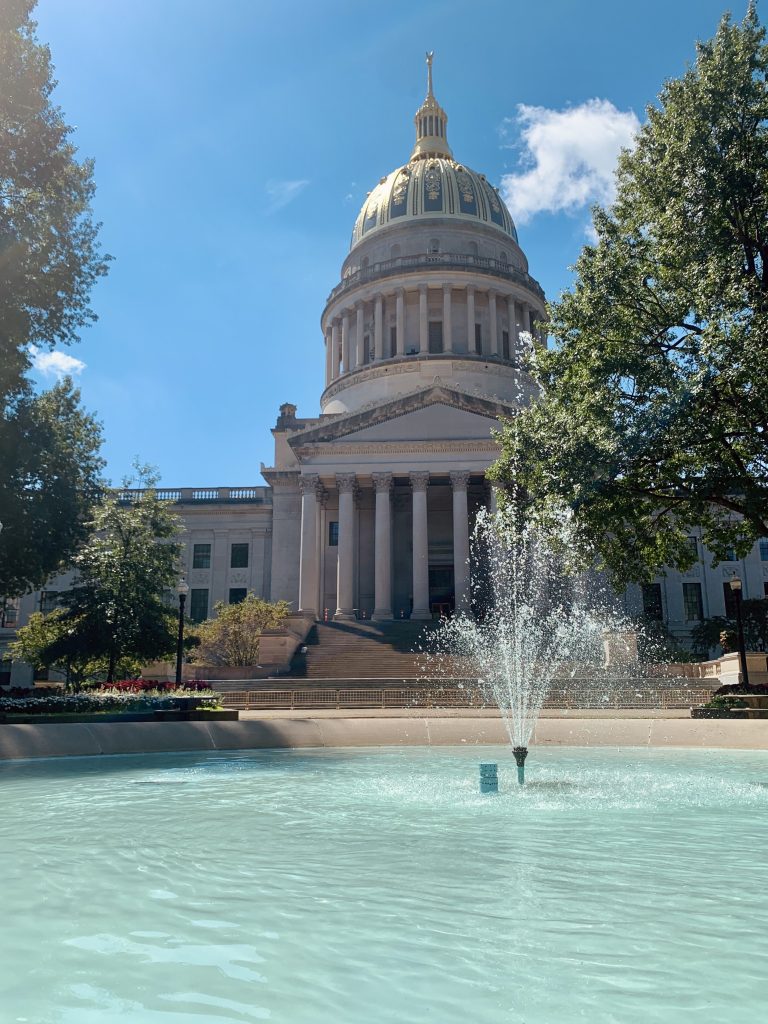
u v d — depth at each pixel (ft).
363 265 288.51
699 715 80.28
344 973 12.57
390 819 28.04
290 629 160.25
